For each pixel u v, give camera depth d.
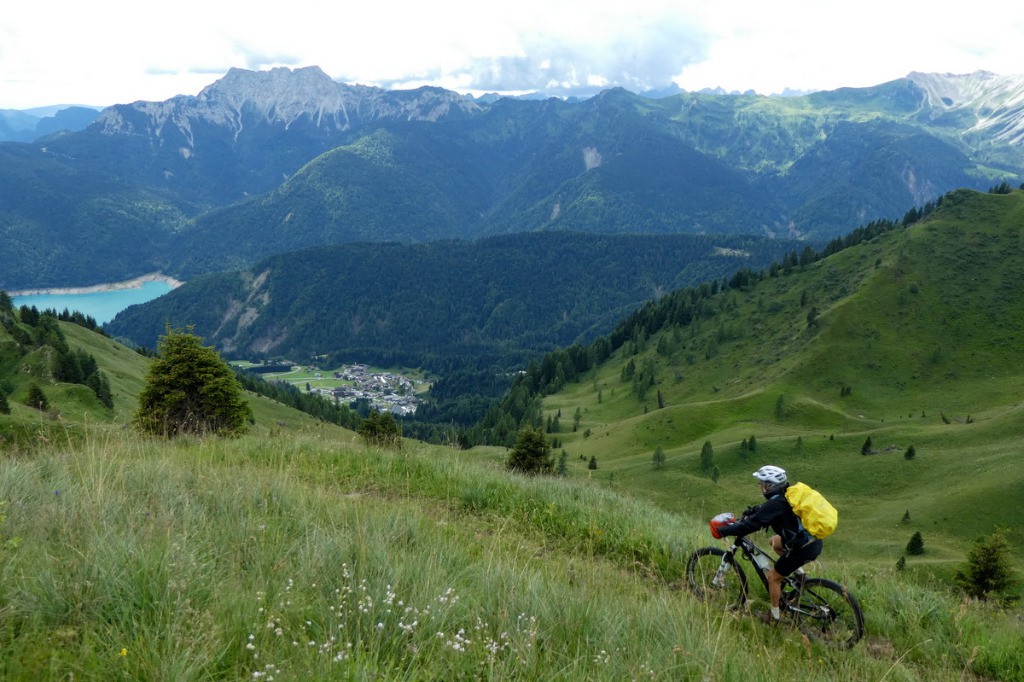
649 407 197.38
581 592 5.89
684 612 5.77
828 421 150.75
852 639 6.53
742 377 194.00
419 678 3.94
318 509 7.45
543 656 4.56
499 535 8.26
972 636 7.10
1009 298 192.25
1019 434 111.12
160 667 3.46
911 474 109.06
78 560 4.48
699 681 4.59
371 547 5.73
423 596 4.87
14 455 9.36
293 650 3.97
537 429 44.22
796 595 6.89
